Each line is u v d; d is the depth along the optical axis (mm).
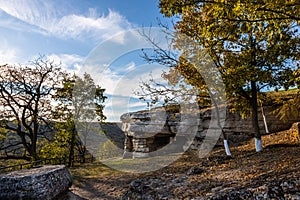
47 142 15625
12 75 13633
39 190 6176
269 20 4504
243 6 4195
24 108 13953
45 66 14594
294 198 3246
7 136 14312
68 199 6629
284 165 4930
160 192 5535
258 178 4527
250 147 9484
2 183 6113
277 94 11859
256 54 7367
